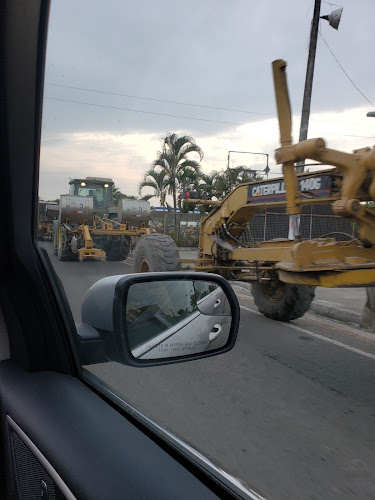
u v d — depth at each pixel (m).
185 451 1.16
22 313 1.37
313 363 3.22
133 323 1.38
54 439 1.14
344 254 3.56
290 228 3.63
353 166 3.14
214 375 2.19
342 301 5.49
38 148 1.25
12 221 1.27
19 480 1.27
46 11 1.12
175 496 0.96
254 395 2.02
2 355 1.47
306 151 3.06
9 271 1.30
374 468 1.27
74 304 1.54
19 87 1.17
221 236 5.50
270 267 4.92
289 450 1.36
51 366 1.42
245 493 1.05
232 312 1.58
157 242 5.04
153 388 1.60
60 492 1.05
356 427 1.65
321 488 1.17
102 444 1.10
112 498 0.96
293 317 5.07
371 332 4.89
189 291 1.52
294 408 1.87
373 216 3.29
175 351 1.45
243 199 5.02
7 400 1.34
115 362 1.45
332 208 3.57
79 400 1.27
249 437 1.42
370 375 2.90
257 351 3.47
